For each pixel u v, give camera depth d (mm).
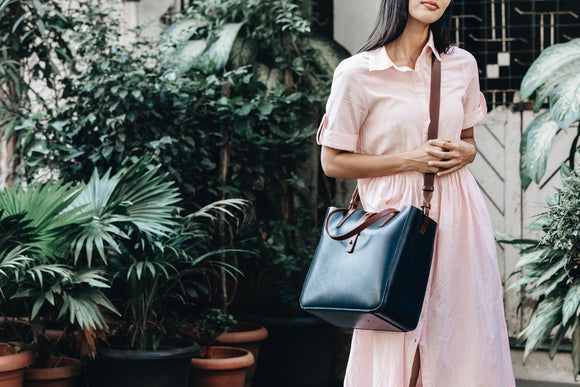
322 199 5105
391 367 2312
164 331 3971
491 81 5012
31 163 4477
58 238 3590
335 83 2402
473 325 2330
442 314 2322
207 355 4266
